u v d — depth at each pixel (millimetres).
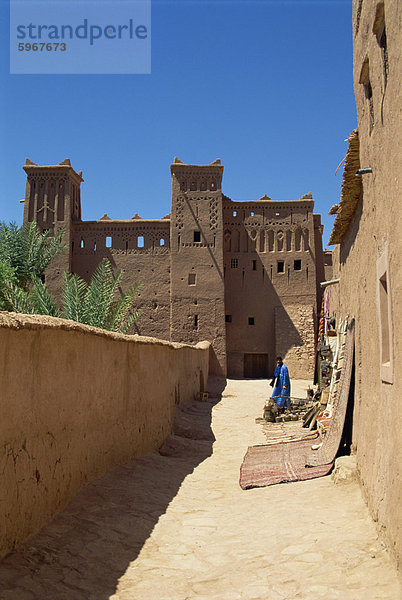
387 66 4652
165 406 10672
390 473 4047
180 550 4867
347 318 8805
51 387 5078
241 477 7582
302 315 32344
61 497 5297
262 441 10602
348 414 7383
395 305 4094
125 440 7855
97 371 6602
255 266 33188
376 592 3510
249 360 32844
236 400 18453
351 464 6383
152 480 7270
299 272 32844
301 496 6199
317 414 11125
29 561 4020
